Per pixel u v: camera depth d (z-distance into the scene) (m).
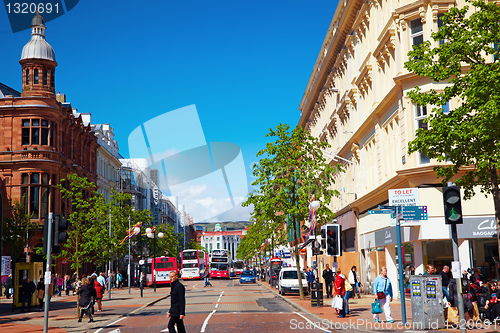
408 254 27.67
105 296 42.78
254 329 17.39
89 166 65.69
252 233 90.75
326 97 53.03
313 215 30.59
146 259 66.50
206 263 77.88
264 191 31.44
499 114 15.03
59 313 27.47
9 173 52.38
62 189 47.25
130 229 46.56
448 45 16.83
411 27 26.34
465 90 16.06
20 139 53.03
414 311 16.20
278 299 34.38
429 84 25.06
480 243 25.02
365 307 24.59
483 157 16.14
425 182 25.30
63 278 53.38
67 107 59.34
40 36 56.66
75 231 46.84
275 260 55.38
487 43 16.53
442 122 16.45
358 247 38.44
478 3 16.95
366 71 34.00
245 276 67.62
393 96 28.12
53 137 54.19
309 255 61.91
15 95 63.94
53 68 56.38
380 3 31.47
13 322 22.89
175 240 81.12
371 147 34.59
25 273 30.72
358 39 37.56
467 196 18.17
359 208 38.03
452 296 16.41
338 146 45.72
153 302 34.00
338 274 20.83
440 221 24.98
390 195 18.95
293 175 31.03
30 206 52.09
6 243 44.66
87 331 18.83
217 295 40.22
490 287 17.61
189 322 20.38
